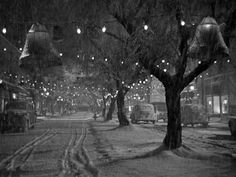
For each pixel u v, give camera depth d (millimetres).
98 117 76188
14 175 10438
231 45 16203
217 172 10297
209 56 11055
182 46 13750
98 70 29766
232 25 13031
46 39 10000
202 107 36062
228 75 45781
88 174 10406
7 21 14391
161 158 13016
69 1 14344
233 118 23359
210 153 13578
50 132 29047
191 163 11930
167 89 14391
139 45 14023
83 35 18500
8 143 19781
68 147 17594
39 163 12562
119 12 13773
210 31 10180
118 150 16047
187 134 25922
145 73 23625
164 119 50719
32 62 10117
